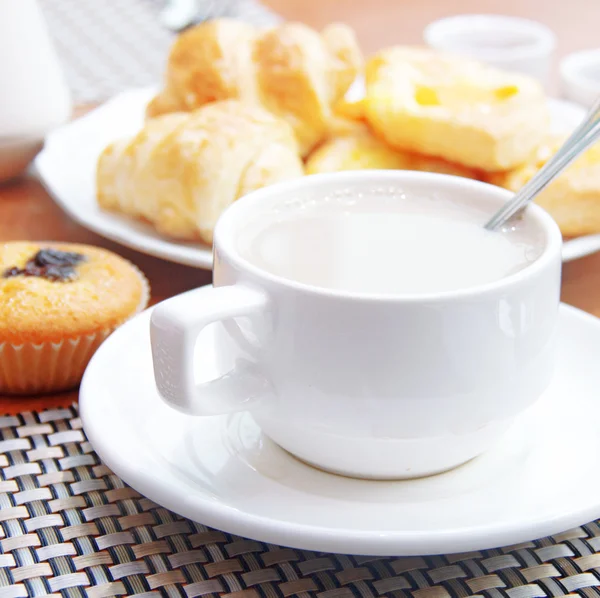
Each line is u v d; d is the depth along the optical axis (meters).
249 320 0.53
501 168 0.70
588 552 0.53
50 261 0.62
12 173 0.77
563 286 0.68
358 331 0.51
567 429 0.56
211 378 0.58
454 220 0.56
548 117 0.72
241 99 0.75
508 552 0.53
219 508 0.51
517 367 0.53
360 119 0.76
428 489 0.53
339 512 0.52
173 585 0.52
